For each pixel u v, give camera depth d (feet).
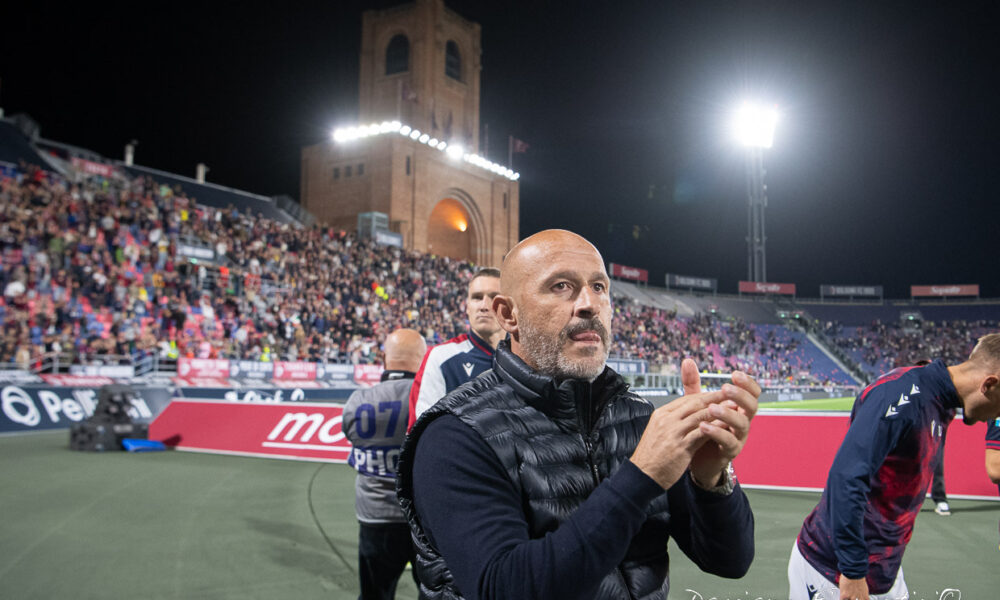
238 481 32.50
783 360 159.94
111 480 32.45
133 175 117.60
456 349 12.30
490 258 163.22
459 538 4.73
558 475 5.26
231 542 21.34
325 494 29.40
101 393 44.47
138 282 73.00
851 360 169.07
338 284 97.04
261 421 42.55
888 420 8.26
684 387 5.05
